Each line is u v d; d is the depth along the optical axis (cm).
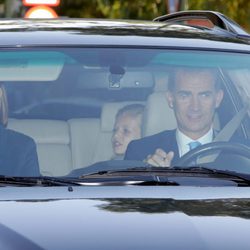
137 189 1385
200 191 1390
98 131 1505
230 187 1419
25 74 1518
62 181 1416
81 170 1459
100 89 1525
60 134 1492
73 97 1516
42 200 1335
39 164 1461
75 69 1525
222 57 1584
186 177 1439
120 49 1553
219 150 1515
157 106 1531
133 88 1537
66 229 1255
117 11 5338
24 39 1548
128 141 1508
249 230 1271
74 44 1547
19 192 1366
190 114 1538
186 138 1532
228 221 1286
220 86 1561
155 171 1448
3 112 1501
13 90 1508
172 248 1226
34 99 1509
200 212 1309
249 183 1445
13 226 1262
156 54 1560
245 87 1577
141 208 1309
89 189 1380
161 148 1508
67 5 5519
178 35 1623
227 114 1555
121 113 1517
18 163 1454
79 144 1492
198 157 1503
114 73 1527
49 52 1532
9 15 4762
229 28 1686
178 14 1805
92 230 1252
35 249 1222
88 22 1666
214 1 5388
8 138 1480
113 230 1254
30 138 1483
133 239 1238
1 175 1430
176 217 1288
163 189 1389
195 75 1551
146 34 1606
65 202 1328
